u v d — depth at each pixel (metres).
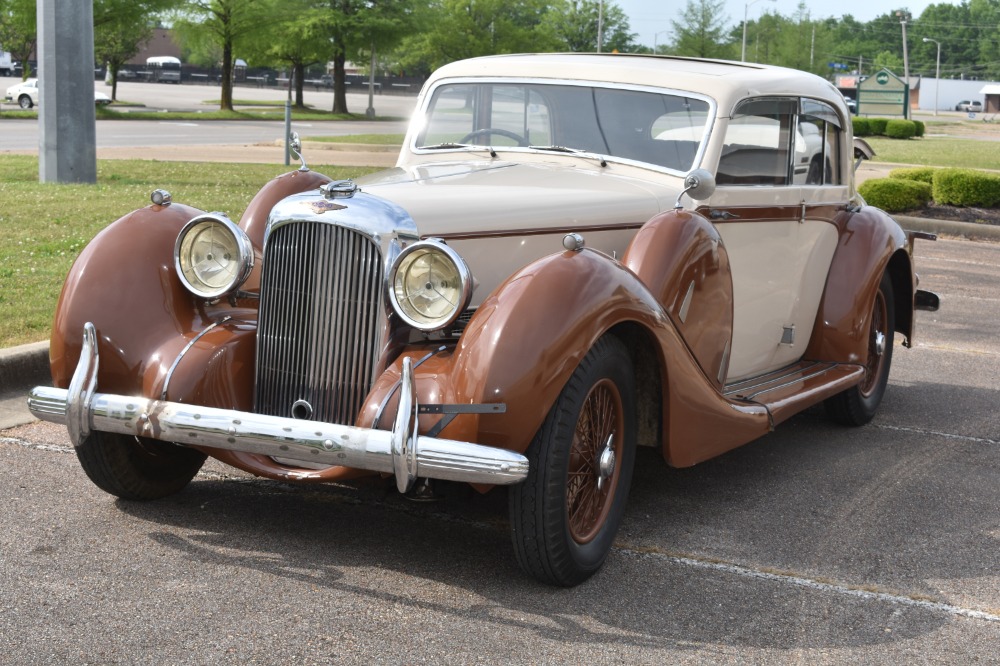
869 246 5.93
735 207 4.88
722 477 5.12
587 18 66.19
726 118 4.74
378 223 3.68
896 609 3.69
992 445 5.89
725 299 4.43
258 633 3.24
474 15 55.31
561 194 4.30
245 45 44.62
